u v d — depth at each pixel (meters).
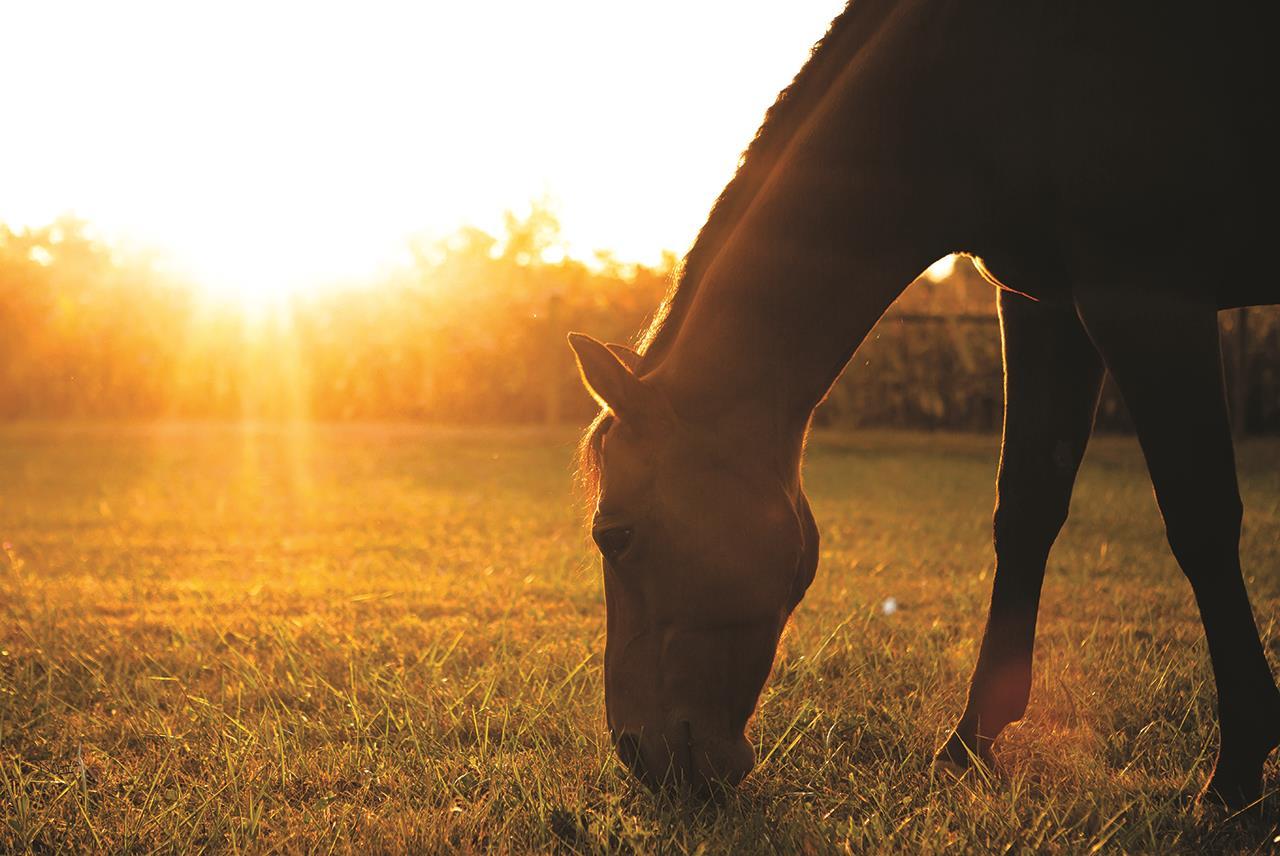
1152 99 2.47
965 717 2.95
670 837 2.33
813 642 4.03
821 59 2.74
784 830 2.39
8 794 2.72
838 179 2.53
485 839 2.49
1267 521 6.89
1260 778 2.53
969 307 14.61
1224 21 2.47
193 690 3.69
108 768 2.95
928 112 2.60
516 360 15.12
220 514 8.04
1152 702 3.29
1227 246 2.55
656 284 15.19
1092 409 2.98
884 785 2.66
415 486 9.71
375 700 3.44
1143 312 2.52
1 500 8.73
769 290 2.46
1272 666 3.59
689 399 2.38
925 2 2.62
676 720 2.28
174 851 2.43
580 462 2.46
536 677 3.61
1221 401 2.53
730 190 2.63
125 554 6.46
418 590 5.31
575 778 2.80
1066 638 4.21
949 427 14.23
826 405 14.43
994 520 3.02
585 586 5.25
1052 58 2.52
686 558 2.28
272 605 5.02
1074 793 2.67
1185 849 2.33
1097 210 2.52
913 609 4.82
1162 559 5.97
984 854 2.27
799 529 2.40
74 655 3.95
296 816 2.62
